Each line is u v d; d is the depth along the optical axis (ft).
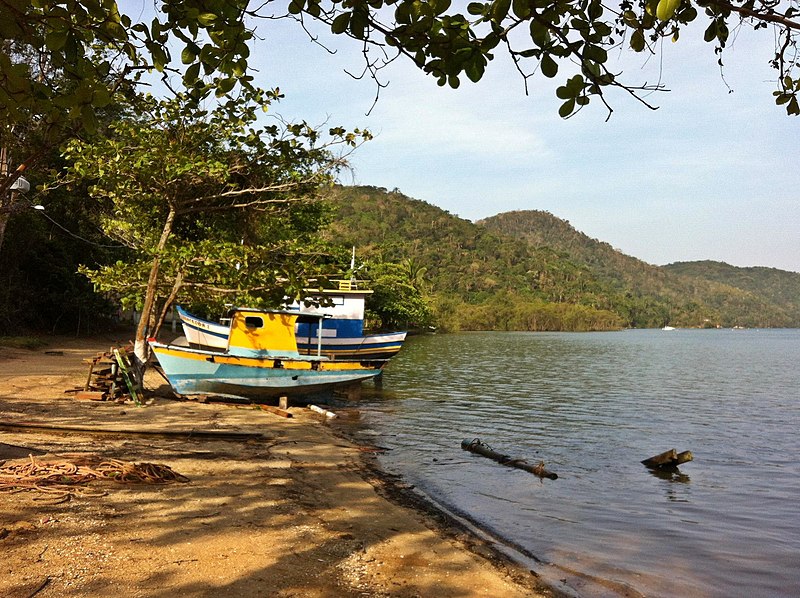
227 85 11.07
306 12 9.88
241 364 51.96
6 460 24.64
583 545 22.85
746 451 43.42
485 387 79.77
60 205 100.22
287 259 46.98
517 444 42.68
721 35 10.58
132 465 24.98
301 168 52.65
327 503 24.54
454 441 42.34
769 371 130.21
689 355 189.57
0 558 15.75
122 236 55.62
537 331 451.53
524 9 9.00
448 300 379.14
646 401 72.08
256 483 26.13
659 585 19.36
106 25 9.89
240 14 10.03
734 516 27.48
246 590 15.33
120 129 46.29
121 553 16.81
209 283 45.60
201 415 43.50
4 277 94.99
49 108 10.60
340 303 75.20
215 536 18.94
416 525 22.97
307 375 54.39
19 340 81.92
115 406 43.34
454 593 16.96
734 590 19.27
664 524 25.95
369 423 48.75
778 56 11.38
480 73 9.66
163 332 122.83
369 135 48.70
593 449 42.01
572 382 92.48
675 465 36.83
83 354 79.82
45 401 42.57
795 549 23.34
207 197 48.21
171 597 14.51
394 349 79.36
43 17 9.57
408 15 9.34
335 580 16.80
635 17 10.57
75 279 105.91
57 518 18.98
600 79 9.39
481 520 25.03
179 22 9.98
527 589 17.98
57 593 14.15
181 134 46.88
